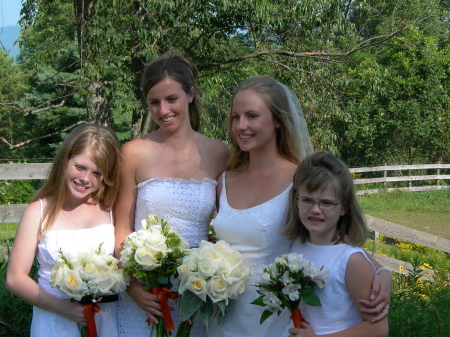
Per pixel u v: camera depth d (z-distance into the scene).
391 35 11.09
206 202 2.80
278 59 10.66
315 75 10.20
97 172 2.62
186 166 2.87
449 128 19.11
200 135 2.98
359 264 2.22
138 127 10.70
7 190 12.15
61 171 2.59
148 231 2.45
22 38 10.24
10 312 4.30
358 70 16.14
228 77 11.27
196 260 2.33
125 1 8.73
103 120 9.89
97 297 2.47
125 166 2.81
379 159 20.50
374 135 19.67
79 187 2.58
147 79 2.76
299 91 10.09
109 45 8.62
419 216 13.59
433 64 18.28
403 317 3.43
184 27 8.94
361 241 2.37
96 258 2.43
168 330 2.45
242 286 2.36
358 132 19.25
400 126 19.05
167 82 2.73
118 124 21.47
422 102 19.16
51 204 2.60
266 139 2.62
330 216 2.29
